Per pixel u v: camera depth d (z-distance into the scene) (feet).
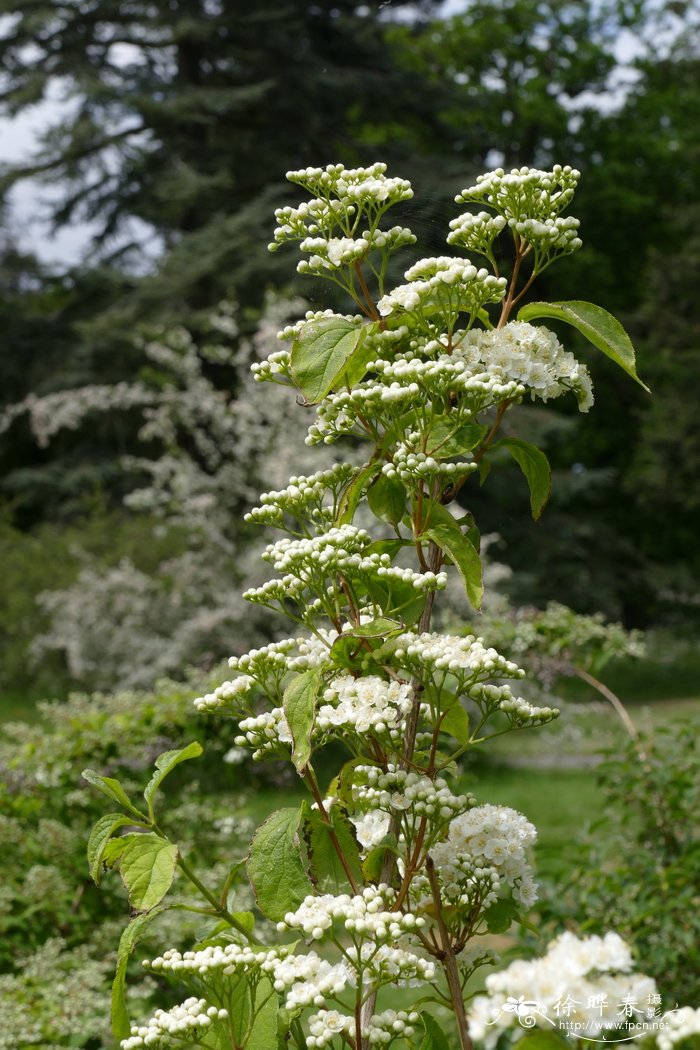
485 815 5.40
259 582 36.42
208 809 13.25
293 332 5.56
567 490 57.77
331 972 4.73
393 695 5.19
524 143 78.38
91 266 57.06
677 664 65.36
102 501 50.93
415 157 47.06
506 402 5.55
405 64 73.56
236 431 37.60
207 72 59.21
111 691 37.22
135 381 53.78
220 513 38.55
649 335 68.13
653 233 77.92
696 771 12.58
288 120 56.24
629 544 66.33
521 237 5.60
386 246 5.70
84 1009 9.91
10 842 12.31
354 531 5.46
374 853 5.32
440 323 5.82
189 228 59.88
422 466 5.39
